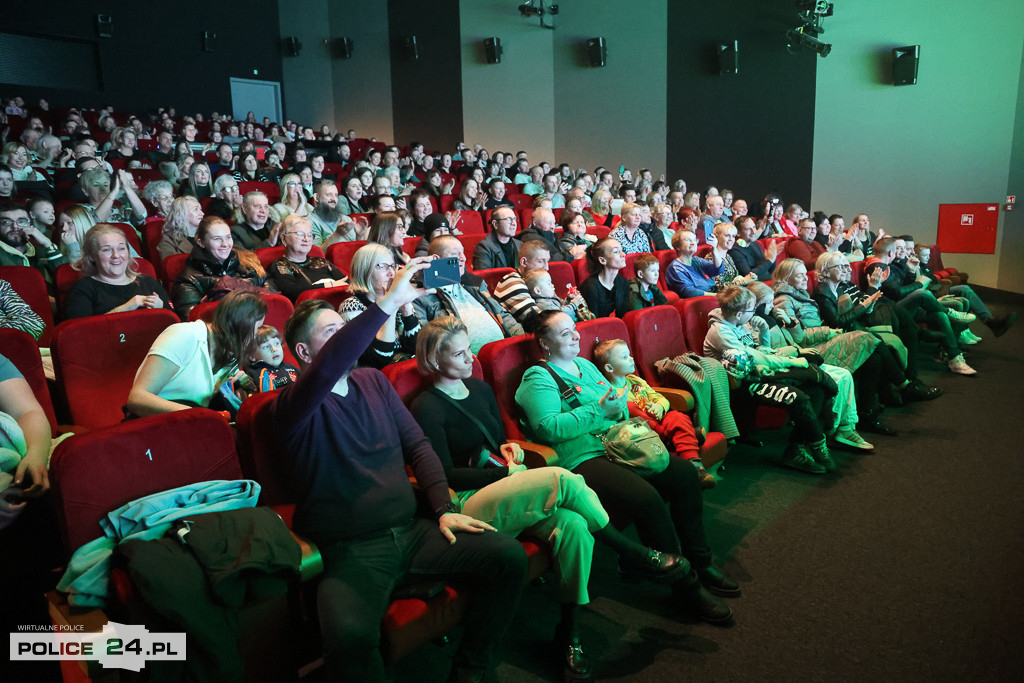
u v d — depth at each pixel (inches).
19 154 182.9
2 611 64.5
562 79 389.1
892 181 297.1
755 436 127.3
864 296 152.6
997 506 96.7
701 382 99.5
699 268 165.0
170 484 56.0
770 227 259.6
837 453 118.3
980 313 186.4
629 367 89.5
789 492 102.8
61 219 119.0
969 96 274.2
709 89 342.0
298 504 57.3
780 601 75.1
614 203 249.1
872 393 127.0
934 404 143.7
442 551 57.7
